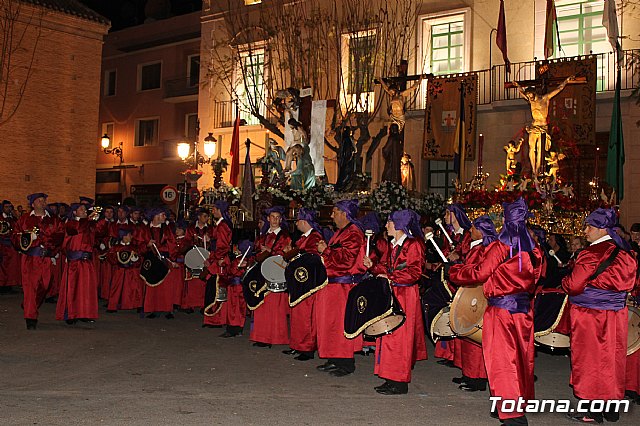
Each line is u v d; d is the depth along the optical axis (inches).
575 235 538.6
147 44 1360.7
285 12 927.0
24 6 1007.6
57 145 1052.5
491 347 246.1
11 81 1005.8
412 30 842.8
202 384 311.0
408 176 743.1
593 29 746.8
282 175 662.5
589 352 261.6
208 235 557.6
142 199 1378.0
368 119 776.9
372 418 261.7
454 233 368.8
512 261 243.8
